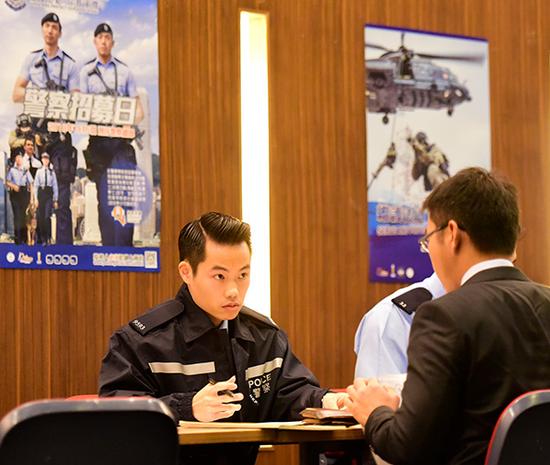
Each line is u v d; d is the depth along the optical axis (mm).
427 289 3738
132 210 4914
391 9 5707
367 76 5598
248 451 3314
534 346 2428
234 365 3488
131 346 3383
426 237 2680
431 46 5781
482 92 5898
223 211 5156
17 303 4645
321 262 5387
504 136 5941
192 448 3205
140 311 4898
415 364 2414
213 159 5156
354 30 5594
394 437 2398
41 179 4719
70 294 4754
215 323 3490
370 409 2596
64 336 4727
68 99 4812
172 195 5031
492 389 2387
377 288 5520
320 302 5367
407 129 5672
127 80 4969
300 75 5434
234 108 5234
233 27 5273
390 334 3666
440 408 2355
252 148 5332
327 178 5449
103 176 4855
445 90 5797
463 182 2613
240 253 3412
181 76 5113
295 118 5406
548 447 2326
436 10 5824
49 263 4707
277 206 5312
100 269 4812
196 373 3420
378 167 5578
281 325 5258
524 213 5941
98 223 4828
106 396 3270
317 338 5336
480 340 2393
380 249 5543
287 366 3604
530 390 2385
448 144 5777
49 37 4801
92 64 4891
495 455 2266
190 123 5113
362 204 5520
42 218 4711
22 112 4711
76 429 2164
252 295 5285
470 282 2557
